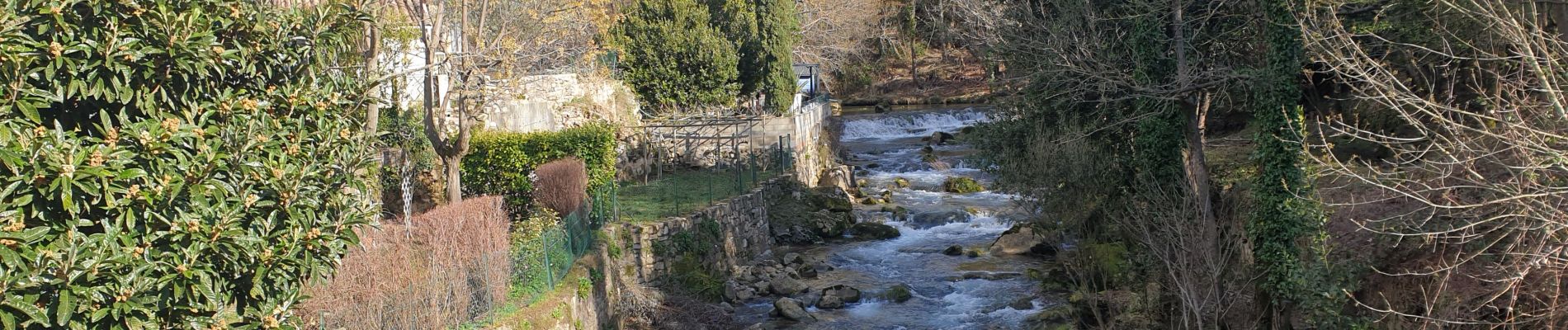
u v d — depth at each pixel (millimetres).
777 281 25406
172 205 9508
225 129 10031
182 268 9469
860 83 75812
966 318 22422
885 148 51531
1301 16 18734
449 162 22906
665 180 33375
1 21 8195
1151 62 24156
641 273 24281
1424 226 16000
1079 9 25547
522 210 25531
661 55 38656
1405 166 16250
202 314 10336
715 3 39938
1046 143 26141
